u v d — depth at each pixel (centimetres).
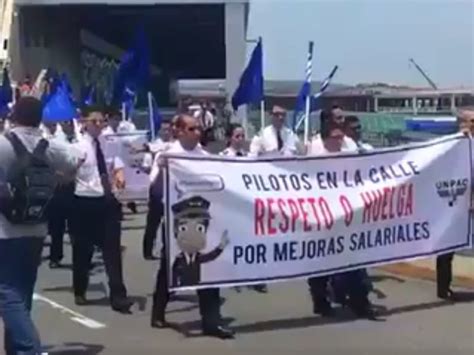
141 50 1734
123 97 1950
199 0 3794
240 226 861
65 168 707
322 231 903
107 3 3772
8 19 3769
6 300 693
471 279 1126
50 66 3644
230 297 1058
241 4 3722
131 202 1880
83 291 1024
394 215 951
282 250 884
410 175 960
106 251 984
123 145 1686
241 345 828
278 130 1338
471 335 862
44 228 705
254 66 1530
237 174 862
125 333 881
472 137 1001
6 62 3353
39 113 705
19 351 694
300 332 877
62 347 827
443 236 987
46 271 1256
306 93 1628
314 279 941
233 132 1217
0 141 683
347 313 962
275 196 878
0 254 688
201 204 843
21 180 679
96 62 4697
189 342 841
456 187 993
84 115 1343
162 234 871
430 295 1052
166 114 3077
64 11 3944
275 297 1058
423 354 794
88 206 981
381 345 826
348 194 921
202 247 845
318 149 1048
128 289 1121
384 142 2016
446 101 4334
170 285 837
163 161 830
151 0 3791
